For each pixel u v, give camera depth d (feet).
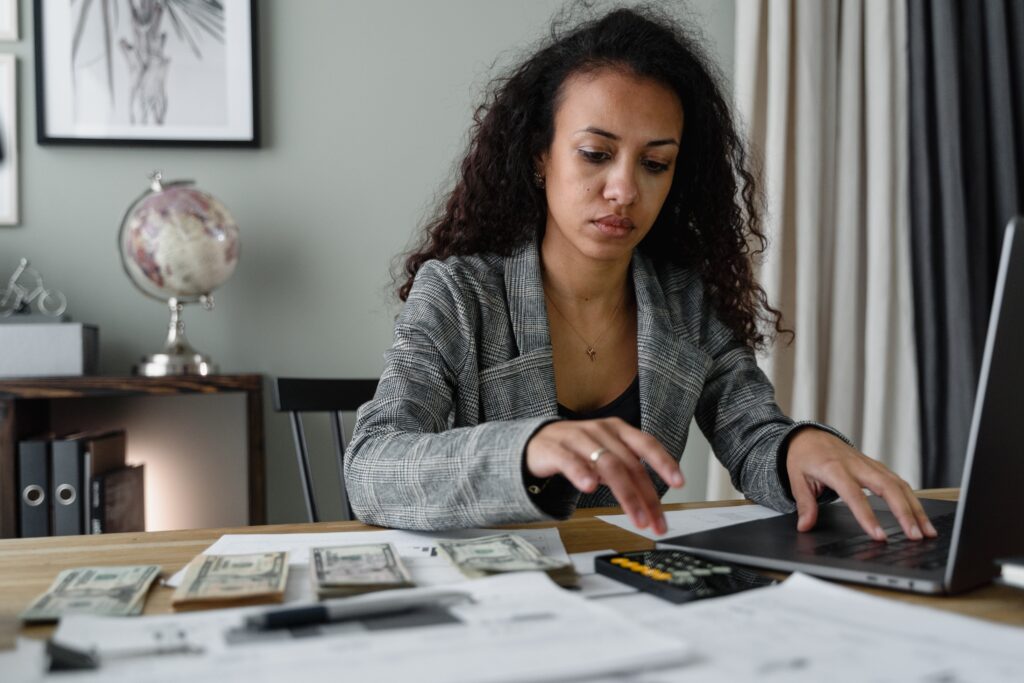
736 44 8.17
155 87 7.66
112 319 7.68
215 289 7.52
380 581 2.02
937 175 8.18
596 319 4.00
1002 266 2.03
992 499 2.12
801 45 8.03
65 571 2.23
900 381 8.05
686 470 8.39
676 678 1.45
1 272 7.55
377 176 8.02
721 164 4.26
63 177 7.61
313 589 2.03
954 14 8.09
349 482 2.94
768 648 1.59
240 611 1.83
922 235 8.12
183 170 7.76
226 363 7.82
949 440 8.09
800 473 3.06
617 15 3.86
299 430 5.08
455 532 2.80
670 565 2.23
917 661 1.53
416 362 3.42
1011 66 8.37
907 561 2.27
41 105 7.50
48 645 1.51
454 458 2.57
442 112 8.10
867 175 8.21
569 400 3.94
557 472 2.43
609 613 1.73
